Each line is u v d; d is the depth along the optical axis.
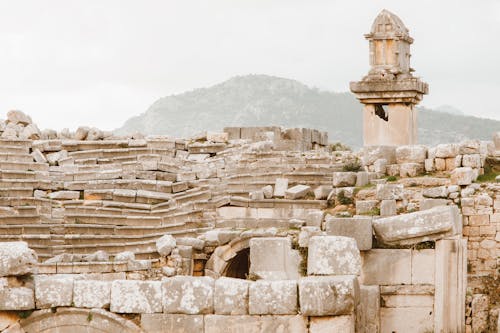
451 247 27.03
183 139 57.47
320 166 51.00
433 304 26.83
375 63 56.91
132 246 47.69
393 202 41.56
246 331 22.58
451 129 165.25
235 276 46.78
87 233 49.66
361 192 44.53
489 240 40.59
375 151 47.28
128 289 23.00
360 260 26.39
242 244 45.28
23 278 23.27
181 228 49.09
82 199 52.41
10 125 57.09
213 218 49.75
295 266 28.14
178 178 53.31
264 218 48.75
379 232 27.00
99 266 42.56
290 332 22.44
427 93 58.22
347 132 187.62
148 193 51.88
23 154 54.44
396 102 56.25
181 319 22.78
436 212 26.88
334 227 26.83
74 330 23.08
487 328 31.20
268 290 22.53
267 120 195.50
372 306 26.28
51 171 53.78
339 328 22.27
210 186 51.72
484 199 40.78
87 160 55.03
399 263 26.92
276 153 53.38
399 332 26.83
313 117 193.62
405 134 56.19
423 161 46.16
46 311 23.08
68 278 23.52
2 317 23.06
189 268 45.22
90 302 23.06
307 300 22.27
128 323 22.92
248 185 51.06
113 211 50.94
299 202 48.25
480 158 43.75
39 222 50.12
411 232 26.86
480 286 36.91
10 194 51.16
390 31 56.66
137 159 55.12
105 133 57.78
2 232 48.44
